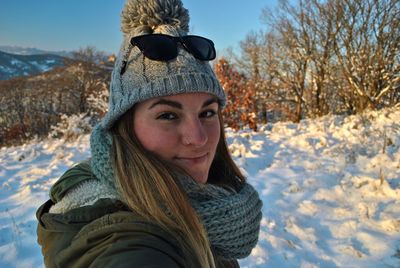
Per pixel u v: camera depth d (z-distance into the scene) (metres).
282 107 22.78
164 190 0.96
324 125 9.92
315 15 18.30
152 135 1.03
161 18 1.17
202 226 0.99
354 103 17.38
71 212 0.98
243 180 1.41
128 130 1.06
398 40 15.40
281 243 3.58
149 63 1.06
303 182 5.15
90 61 34.00
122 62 1.12
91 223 0.92
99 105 11.48
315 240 3.65
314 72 20.62
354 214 4.10
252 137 9.09
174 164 1.06
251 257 3.40
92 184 1.07
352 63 16.28
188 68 1.05
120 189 0.97
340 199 4.53
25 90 35.44
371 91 16.05
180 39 1.10
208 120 1.13
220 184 1.33
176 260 0.84
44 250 1.05
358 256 3.35
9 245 3.68
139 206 0.92
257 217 1.24
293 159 6.52
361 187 4.72
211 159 1.15
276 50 21.80
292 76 21.94
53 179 6.04
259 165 6.30
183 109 1.04
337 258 3.35
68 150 8.45
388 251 3.36
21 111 32.38
